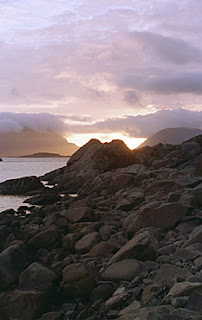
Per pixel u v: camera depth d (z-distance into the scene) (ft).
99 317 24.67
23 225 57.31
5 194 135.85
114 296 26.81
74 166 182.50
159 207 45.96
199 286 23.54
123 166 153.69
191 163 122.93
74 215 54.80
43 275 30.66
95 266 32.35
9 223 59.62
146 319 21.13
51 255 39.96
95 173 149.07
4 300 27.78
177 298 22.79
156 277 28.32
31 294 27.14
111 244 39.24
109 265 33.63
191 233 41.19
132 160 155.22
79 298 28.96
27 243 42.78
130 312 23.21
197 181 66.28
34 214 68.28
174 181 68.44
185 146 144.05
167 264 29.73
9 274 31.99
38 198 107.65
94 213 56.44
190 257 33.58
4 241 43.16
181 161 130.11
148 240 34.47
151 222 45.62
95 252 38.60
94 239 41.57
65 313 26.63
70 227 51.01
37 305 26.89
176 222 45.14
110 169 152.56
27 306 26.89
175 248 36.99
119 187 102.58
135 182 101.76
